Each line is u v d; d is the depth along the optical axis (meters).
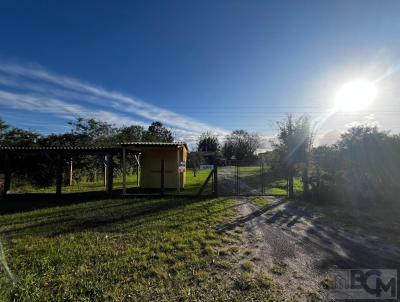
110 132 28.12
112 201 10.45
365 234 6.10
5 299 3.18
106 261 4.37
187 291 3.43
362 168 11.23
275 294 3.40
